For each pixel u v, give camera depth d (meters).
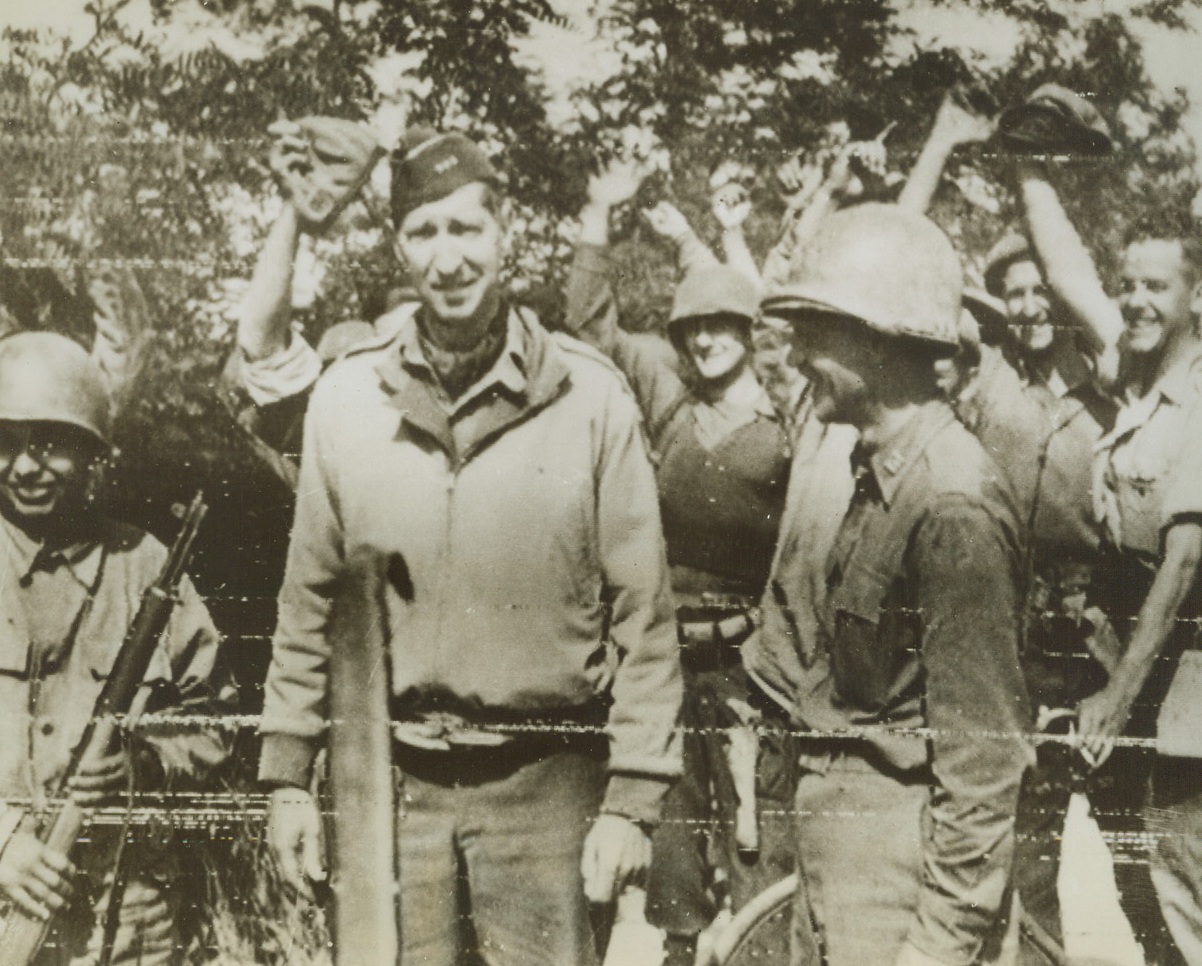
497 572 3.13
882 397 3.21
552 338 3.18
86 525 3.20
